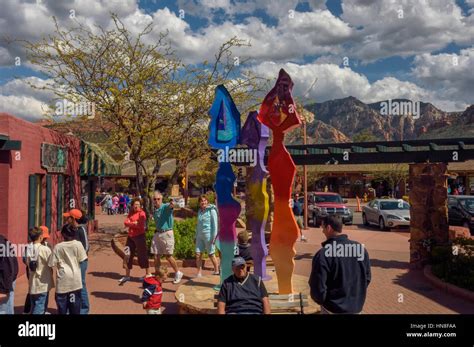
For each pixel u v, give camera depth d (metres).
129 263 9.62
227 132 7.75
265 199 7.84
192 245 11.98
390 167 46.06
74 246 6.34
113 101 14.46
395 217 20.77
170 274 10.68
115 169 17.38
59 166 13.50
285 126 7.09
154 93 14.48
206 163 17.67
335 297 4.55
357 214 32.03
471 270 9.32
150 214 16.06
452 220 21.70
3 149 9.71
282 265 6.97
